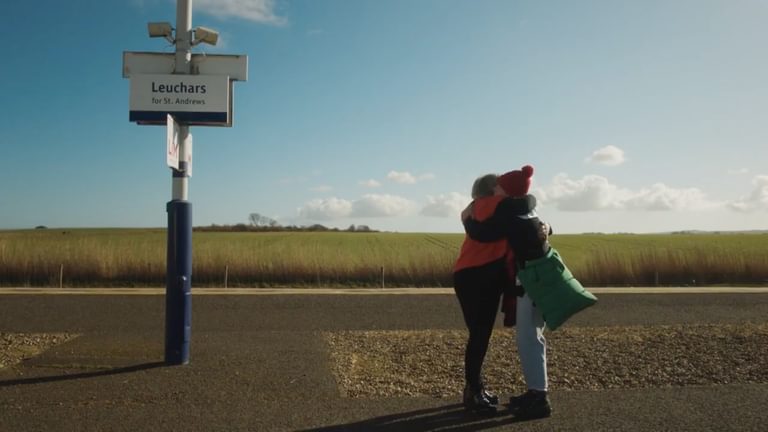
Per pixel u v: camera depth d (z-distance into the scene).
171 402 4.85
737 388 5.27
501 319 10.20
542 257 4.61
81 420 4.39
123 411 4.61
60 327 8.99
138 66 6.52
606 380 5.58
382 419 4.46
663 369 5.98
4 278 20.81
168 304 6.21
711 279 22.88
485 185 4.88
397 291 16.56
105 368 6.02
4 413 4.55
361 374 5.82
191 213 6.33
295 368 6.05
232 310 11.39
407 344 7.48
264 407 4.73
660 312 11.20
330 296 14.38
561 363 6.27
